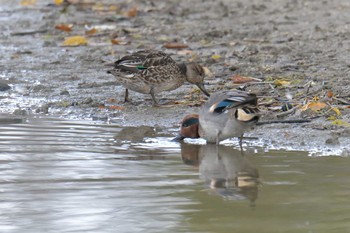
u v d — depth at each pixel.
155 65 15.18
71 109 15.23
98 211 9.34
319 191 10.01
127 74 15.23
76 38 21.38
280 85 15.94
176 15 24.88
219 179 10.56
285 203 9.59
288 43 19.98
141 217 9.16
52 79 17.77
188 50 19.92
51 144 12.57
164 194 9.98
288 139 12.58
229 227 8.83
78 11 26.23
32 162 11.48
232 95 12.30
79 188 10.25
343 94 14.94
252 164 11.28
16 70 18.70
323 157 11.59
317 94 15.07
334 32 21.00
